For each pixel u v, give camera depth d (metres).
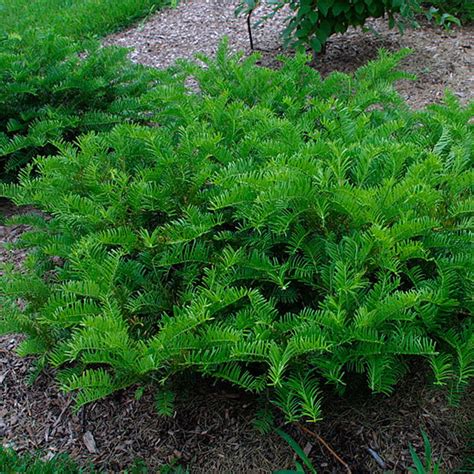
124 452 2.34
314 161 2.20
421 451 2.19
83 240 2.27
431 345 1.93
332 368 1.93
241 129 2.88
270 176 2.08
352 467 2.18
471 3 5.62
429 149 2.69
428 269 2.22
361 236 2.05
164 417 2.41
